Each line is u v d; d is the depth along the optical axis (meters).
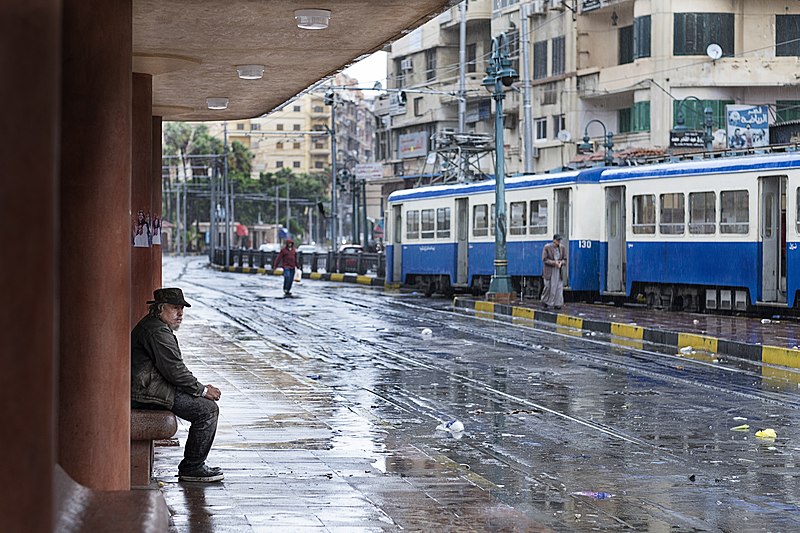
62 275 7.54
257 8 11.47
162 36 13.12
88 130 7.51
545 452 13.20
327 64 15.24
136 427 9.81
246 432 13.86
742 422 15.17
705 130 49.38
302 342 26.55
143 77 15.58
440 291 47.50
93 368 7.58
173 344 10.34
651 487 11.30
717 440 13.90
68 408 7.57
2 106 2.54
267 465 11.65
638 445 13.62
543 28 66.75
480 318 34.41
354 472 11.34
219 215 137.62
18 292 2.57
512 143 72.25
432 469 11.59
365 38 13.20
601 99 62.94
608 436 14.23
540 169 67.12
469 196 43.78
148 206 16.11
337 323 32.44
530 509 10.30
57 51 2.69
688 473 11.99
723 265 31.16
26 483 2.62
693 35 57.50
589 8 62.31
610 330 28.73
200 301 43.34
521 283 40.88
